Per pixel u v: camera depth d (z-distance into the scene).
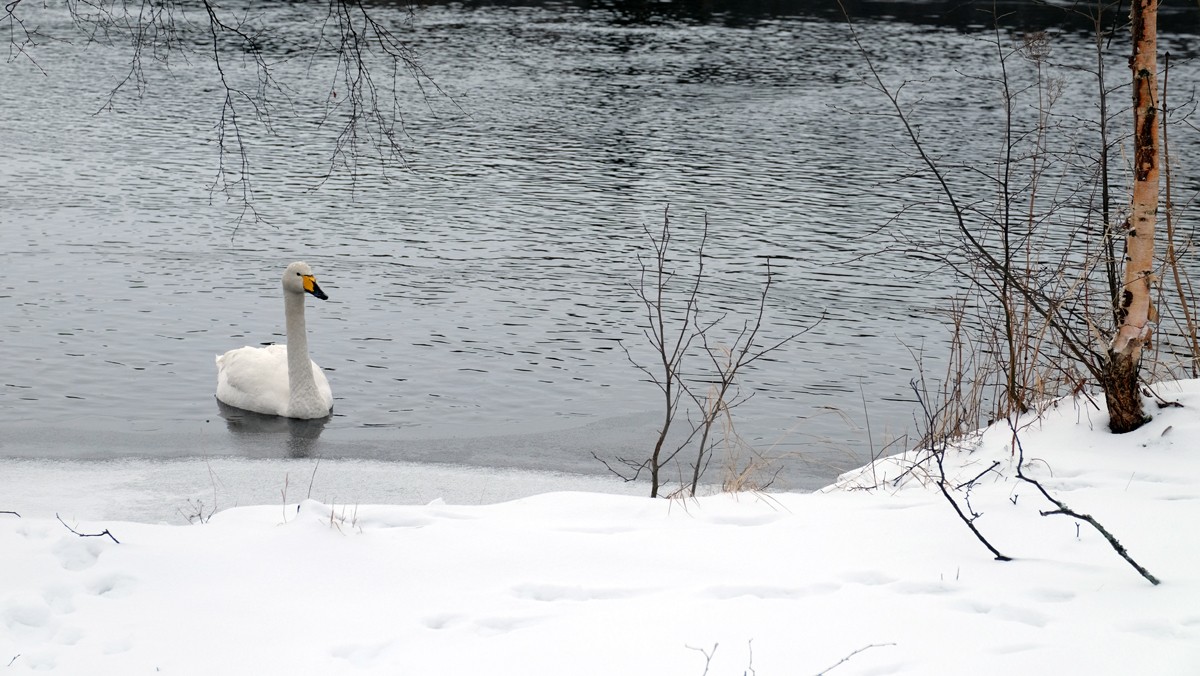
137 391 14.42
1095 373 8.91
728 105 37.47
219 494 10.31
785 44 50.38
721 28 55.47
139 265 20.00
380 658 5.24
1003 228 10.24
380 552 6.49
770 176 27.92
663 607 5.68
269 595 5.94
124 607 5.79
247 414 13.80
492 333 17.00
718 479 11.41
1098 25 9.38
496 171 28.17
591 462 12.01
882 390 14.69
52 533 6.87
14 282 18.70
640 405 14.14
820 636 5.32
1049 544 6.61
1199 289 16.94
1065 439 8.95
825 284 19.56
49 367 15.08
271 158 28.89
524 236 22.53
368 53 43.91
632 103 37.44
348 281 19.58
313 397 13.65
